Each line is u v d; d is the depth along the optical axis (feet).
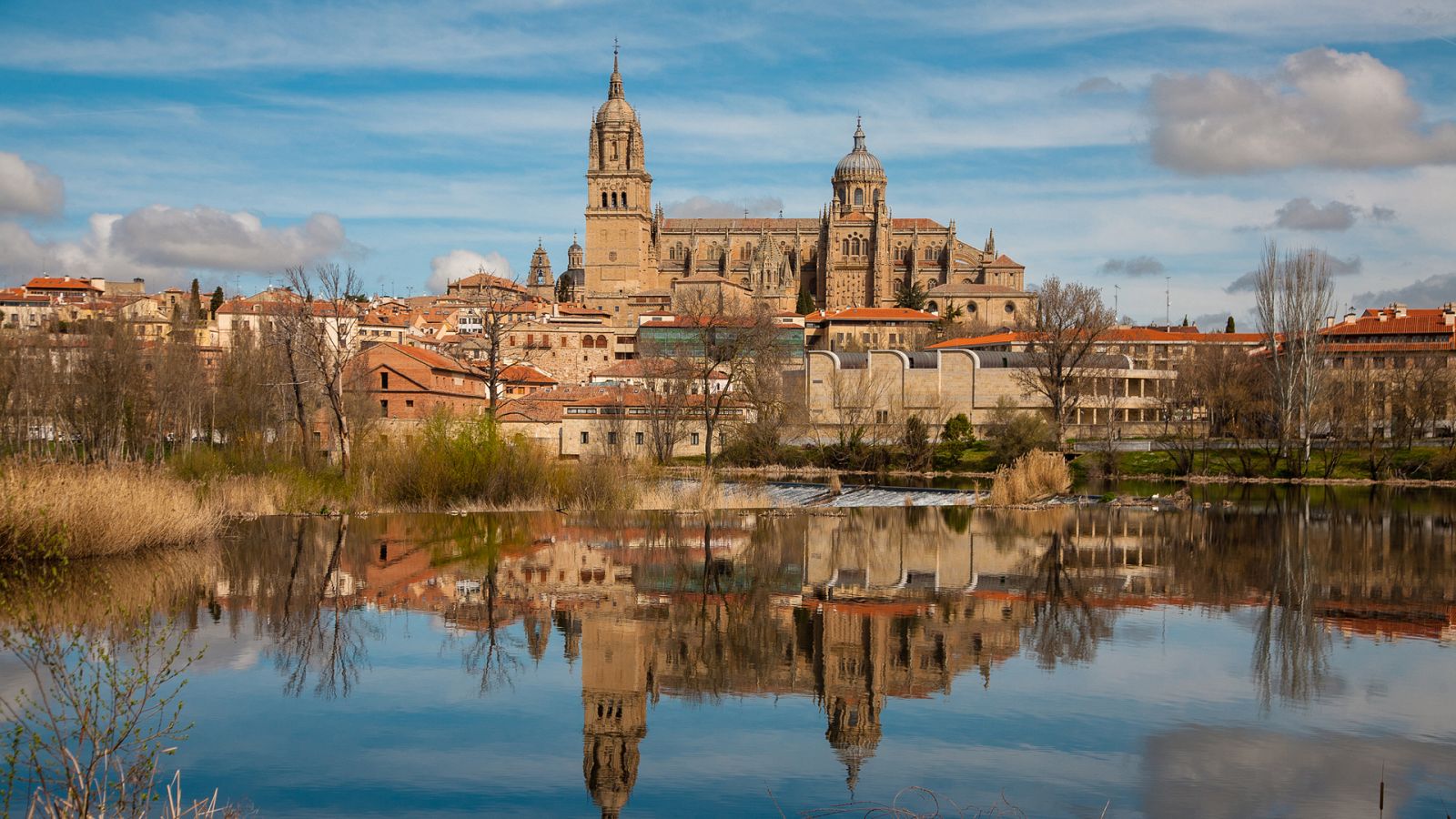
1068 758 74.18
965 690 90.74
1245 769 71.72
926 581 144.87
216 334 654.94
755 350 457.68
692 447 439.63
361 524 205.87
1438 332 506.48
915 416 432.25
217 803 65.72
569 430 435.12
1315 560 169.58
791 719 83.10
